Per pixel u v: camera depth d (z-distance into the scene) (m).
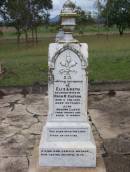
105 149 3.65
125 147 3.71
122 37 17.91
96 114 4.98
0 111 5.16
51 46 3.07
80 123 3.19
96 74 7.14
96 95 6.07
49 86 3.13
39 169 3.13
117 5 27.73
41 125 4.46
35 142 3.87
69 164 3.17
